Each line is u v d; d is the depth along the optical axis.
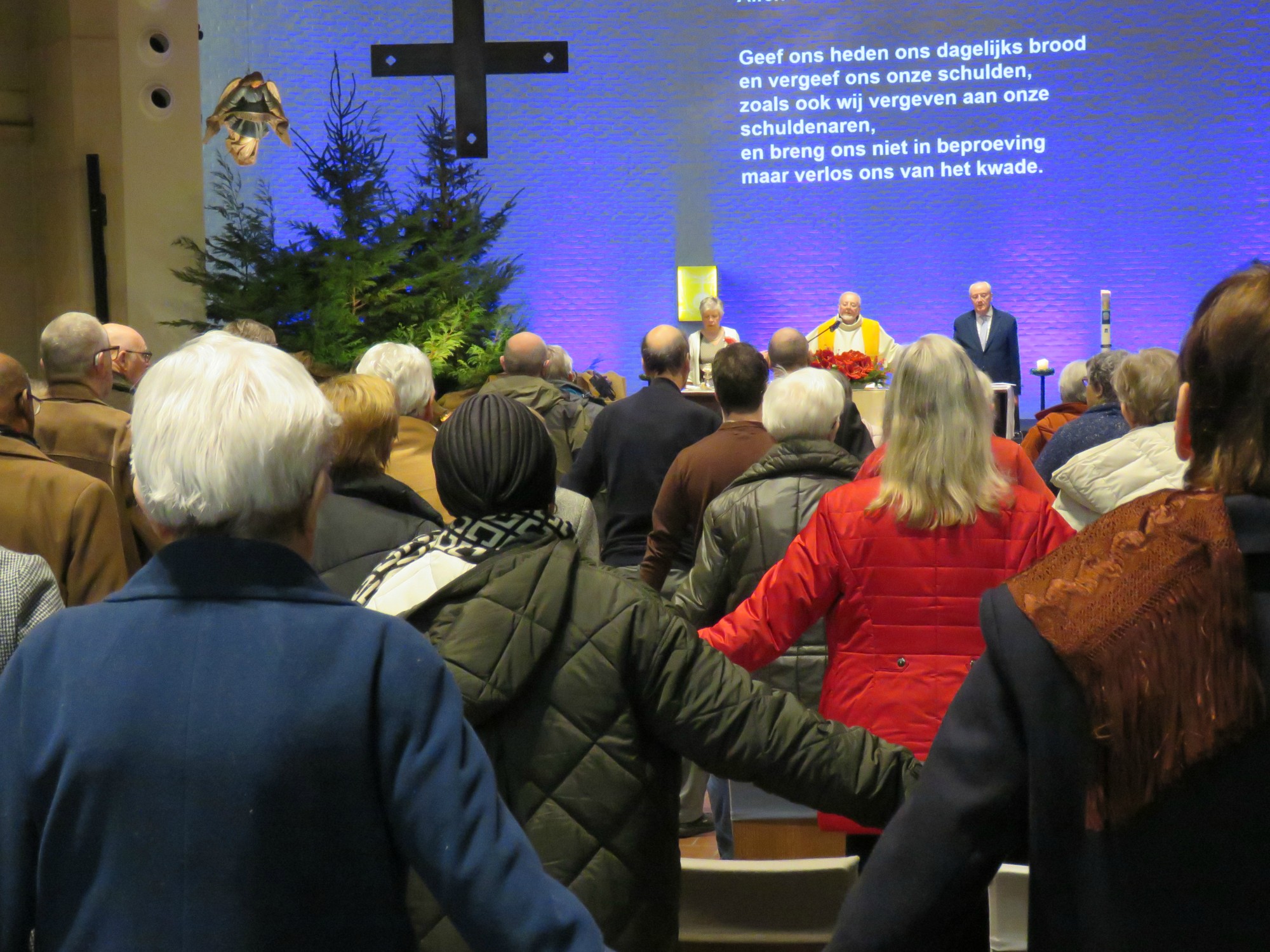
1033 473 3.00
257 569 1.29
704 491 3.78
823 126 11.82
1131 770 1.04
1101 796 1.06
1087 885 1.08
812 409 2.99
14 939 1.21
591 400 6.16
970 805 1.13
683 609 2.97
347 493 2.61
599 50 11.87
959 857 1.14
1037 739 1.10
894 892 1.15
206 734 1.21
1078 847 1.08
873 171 11.81
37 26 9.12
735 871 2.33
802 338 4.98
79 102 8.96
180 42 9.02
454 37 8.99
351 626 1.27
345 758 1.22
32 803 1.22
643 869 1.74
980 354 11.12
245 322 4.84
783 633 2.43
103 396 3.74
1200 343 1.12
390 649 1.27
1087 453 2.91
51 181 9.12
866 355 7.03
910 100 11.73
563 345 12.10
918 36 11.69
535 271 12.06
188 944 1.18
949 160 11.75
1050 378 11.82
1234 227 11.56
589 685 1.71
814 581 2.41
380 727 1.24
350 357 8.40
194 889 1.19
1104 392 3.93
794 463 2.94
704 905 2.34
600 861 1.71
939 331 11.89
